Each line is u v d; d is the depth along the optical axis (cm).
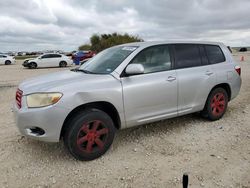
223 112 611
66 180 377
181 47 546
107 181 372
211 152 450
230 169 395
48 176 388
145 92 473
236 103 769
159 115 500
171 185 359
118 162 423
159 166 407
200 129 554
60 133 406
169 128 562
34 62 2648
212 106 588
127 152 457
